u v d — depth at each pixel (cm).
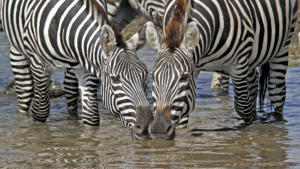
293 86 1775
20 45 1385
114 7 1542
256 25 1292
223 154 1059
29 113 1496
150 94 1727
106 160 1013
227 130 1289
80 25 1206
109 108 1090
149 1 1512
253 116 1423
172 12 1111
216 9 1188
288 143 1157
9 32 1421
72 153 1069
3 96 1683
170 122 992
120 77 1042
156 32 1037
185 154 1053
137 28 2753
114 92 1055
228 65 1259
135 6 1575
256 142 1167
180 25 1035
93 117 1304
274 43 1363
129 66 1041
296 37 2502
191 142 1155
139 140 1134
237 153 1068
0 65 2070
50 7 1254
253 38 1271
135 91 1034
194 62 1112
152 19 1530
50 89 1698
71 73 1480
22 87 1477
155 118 994
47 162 1005
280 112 1475
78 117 1453
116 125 1344
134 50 1071
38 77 1327
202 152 1073
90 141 1172
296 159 1024
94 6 1203
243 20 1237
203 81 1967
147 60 2250
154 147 1105
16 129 1301
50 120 1413
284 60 1450
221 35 1194
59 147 1120
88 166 976
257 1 1309
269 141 1177
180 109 1012
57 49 1248
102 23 1184
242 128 1312
